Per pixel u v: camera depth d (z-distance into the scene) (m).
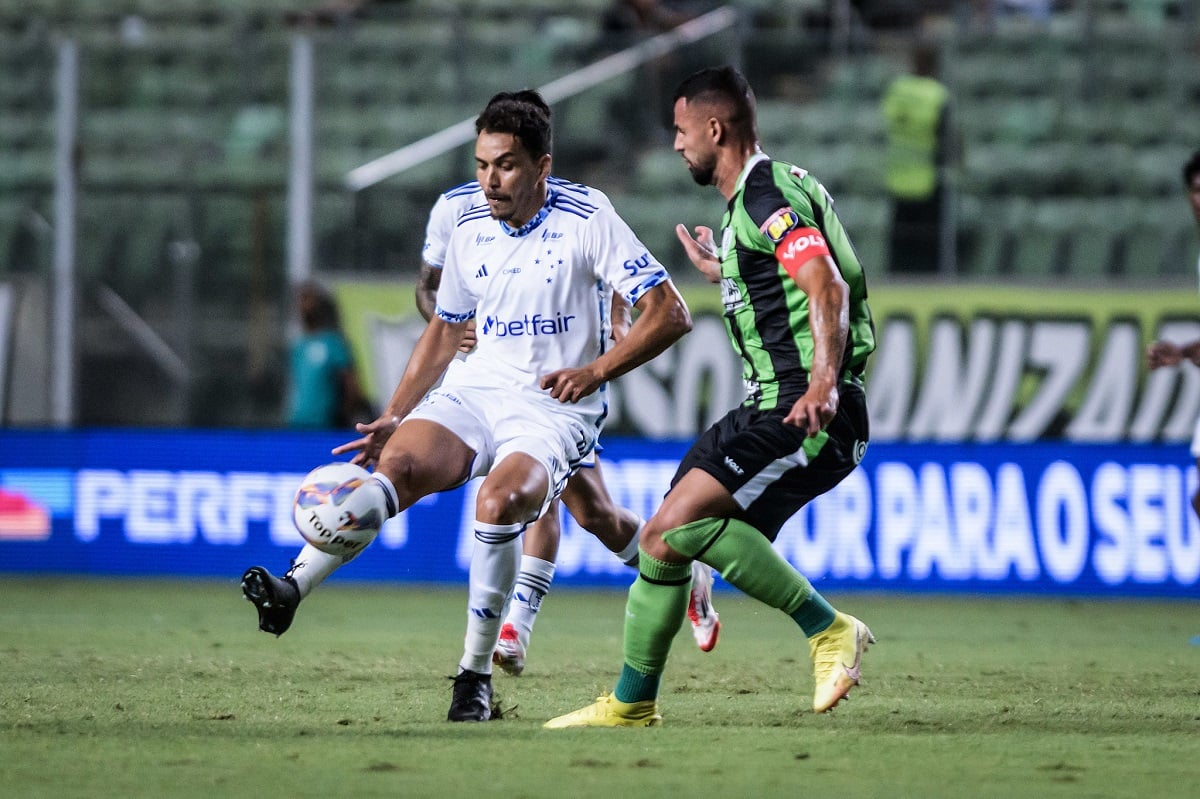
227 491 38.81
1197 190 27.28
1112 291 39.03
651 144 47.75
